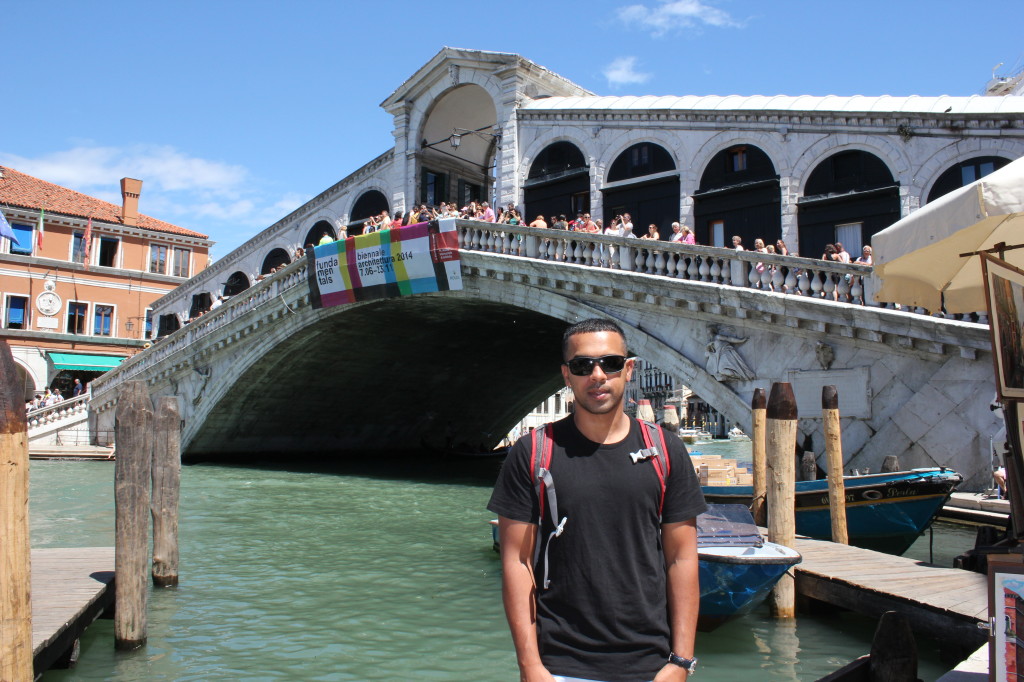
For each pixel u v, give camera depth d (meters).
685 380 13.41
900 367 11.26
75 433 26.98
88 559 7.16
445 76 21.33
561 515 2.40
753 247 15.89
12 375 3.62
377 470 23.44
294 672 5.48
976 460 10.50
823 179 15.22
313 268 19.33
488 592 7.68
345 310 19.34
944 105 14.25
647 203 17.48
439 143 22.31
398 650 5.95
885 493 8.66
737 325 12.95
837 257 12.54
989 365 10.41
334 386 25.02
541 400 33.41
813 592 6.72
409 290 17.72
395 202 22.34
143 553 6.00
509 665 5.64
